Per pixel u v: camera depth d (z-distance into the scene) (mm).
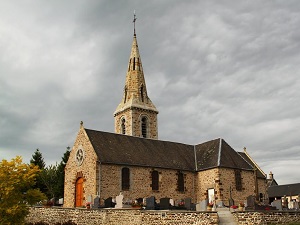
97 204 33125
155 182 41344
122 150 41438
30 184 26750
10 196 25312
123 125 57250
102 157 38250
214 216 25953
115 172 38438
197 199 44219
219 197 41500
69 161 42719
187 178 44375
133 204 30328
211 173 43250
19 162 26312
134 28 63656
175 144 49031
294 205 38625
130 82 59281
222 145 46625
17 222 25469
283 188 76312
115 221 29484
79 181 40188
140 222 27891
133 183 39406
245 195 43969
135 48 61688
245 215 26703
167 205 32469
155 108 58219
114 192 37688
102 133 42438
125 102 58625
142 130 56094
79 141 41562
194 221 26219
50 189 59188
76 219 31016
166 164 43312
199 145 50500
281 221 27391
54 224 30625
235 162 45000
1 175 25016
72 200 40500
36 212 33656
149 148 44906
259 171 50031
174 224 26656
